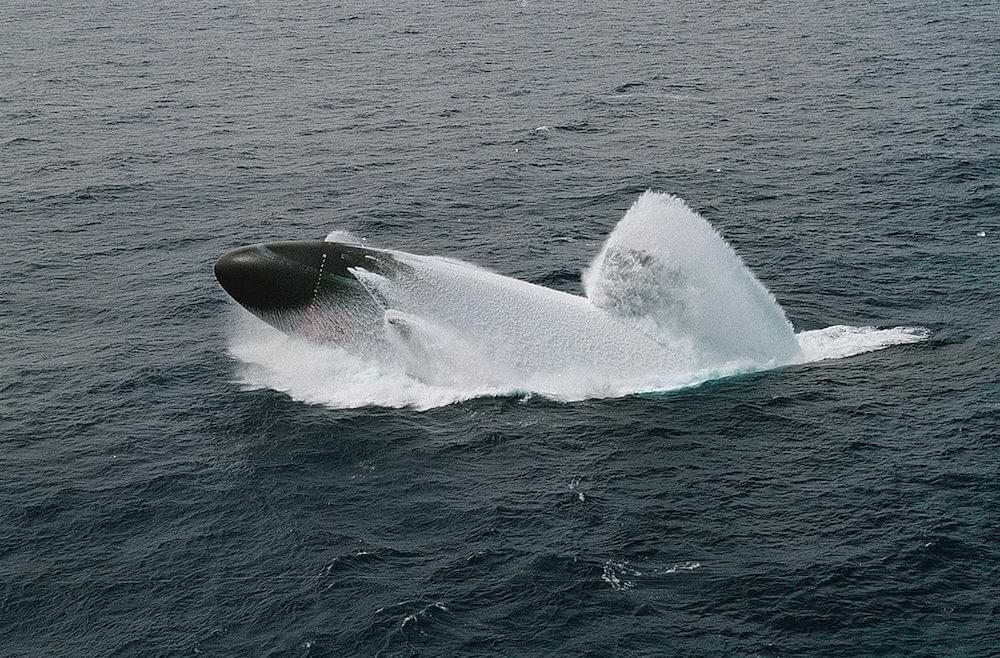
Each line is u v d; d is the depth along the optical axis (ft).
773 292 174.40
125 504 122.62
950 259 185.98
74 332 166.20
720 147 268.41
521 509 119.55
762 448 128.26
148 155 269.44
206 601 108.17
